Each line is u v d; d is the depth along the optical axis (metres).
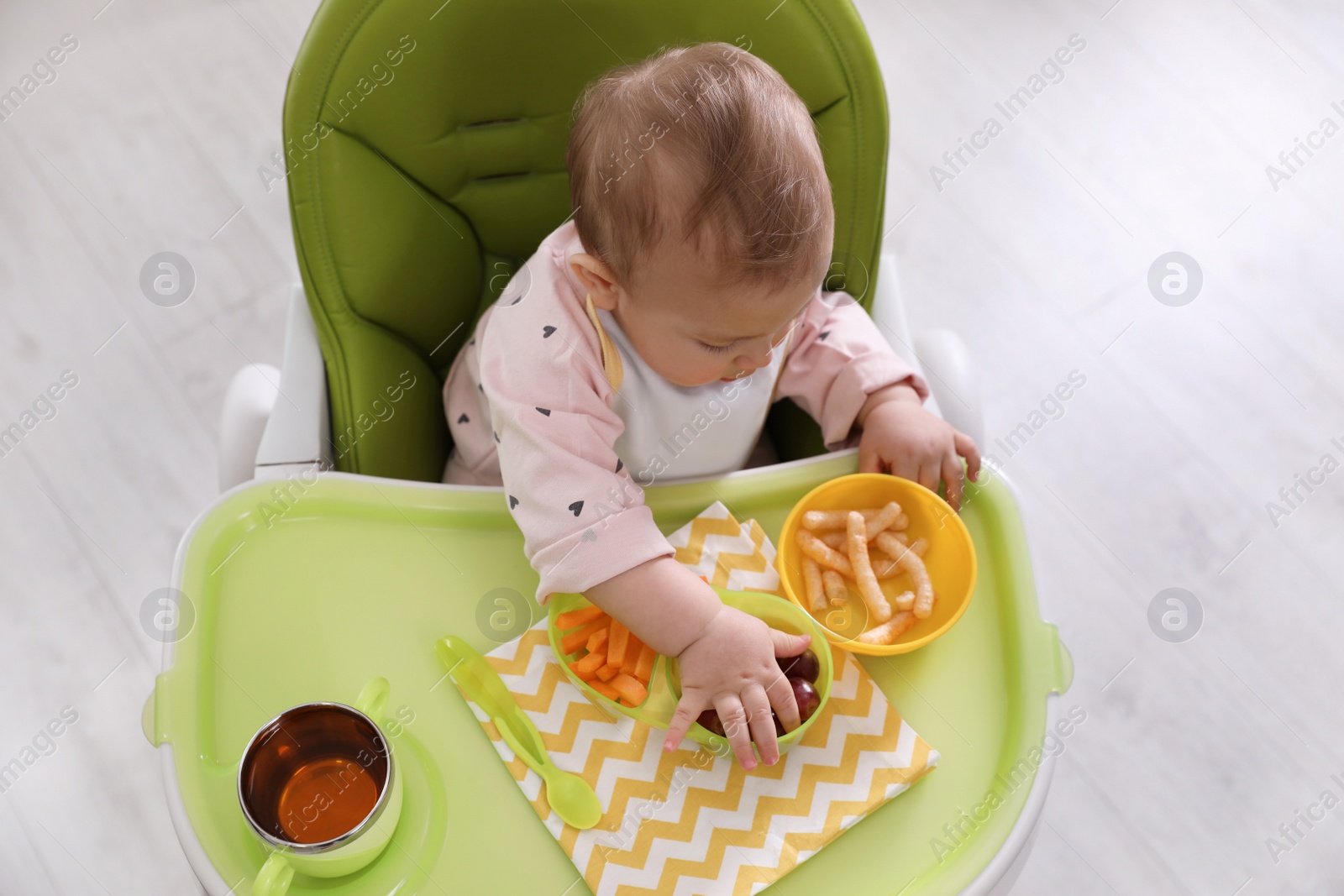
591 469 0.73
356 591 0.77
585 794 0.67
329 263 0.85
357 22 0.74
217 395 1.61
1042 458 1.61
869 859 0.66
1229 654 1.45
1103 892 1.29
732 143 0.64
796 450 1.03
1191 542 1.54
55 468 1.54
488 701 0.71
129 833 1.28
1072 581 1.50
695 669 0.69
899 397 0.87
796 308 0.70
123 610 1.43
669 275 0.68
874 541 0.79
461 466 1.06
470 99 0.83
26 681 1.38
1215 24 2.06
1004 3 2.07
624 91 0.67
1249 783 1.36
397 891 0.64
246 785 0.60
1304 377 1.68
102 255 1.73
